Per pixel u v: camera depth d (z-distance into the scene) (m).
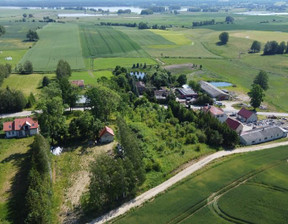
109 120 107.69
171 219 60.53
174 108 116.38
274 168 78.56
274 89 158.50
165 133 97.81
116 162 64.50
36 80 162.25
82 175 76.38
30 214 55.88
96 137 95.19
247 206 63.62
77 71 183.50
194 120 108.50
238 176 74.94
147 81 160.25
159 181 73.38
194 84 152.25
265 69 198.50
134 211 63.03
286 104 137.12
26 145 91.44
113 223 59.75
